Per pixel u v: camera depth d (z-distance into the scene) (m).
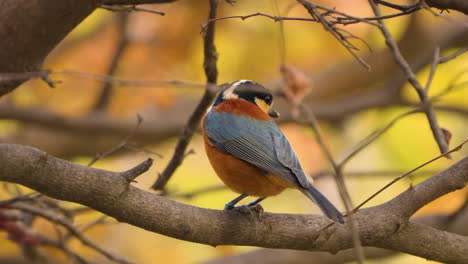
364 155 14.79
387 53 15.94
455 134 14.69
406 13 6.38
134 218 6.38
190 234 6.66
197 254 13.86
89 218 12.88
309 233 7.07
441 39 15.35
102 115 14.23
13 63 6.78
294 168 7.75
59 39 6.86
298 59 14.52
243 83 9.71
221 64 14.17
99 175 6.15
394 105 15.39
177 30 13.87
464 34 15.20
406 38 15.48
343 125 15.88
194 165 13.95
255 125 8.56
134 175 6.24
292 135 14.12
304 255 11.81
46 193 6.07
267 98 9.76
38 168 5.87
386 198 14.32
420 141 14.30
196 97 15.58
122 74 13.92
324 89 16.16
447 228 10.09
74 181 6.04
